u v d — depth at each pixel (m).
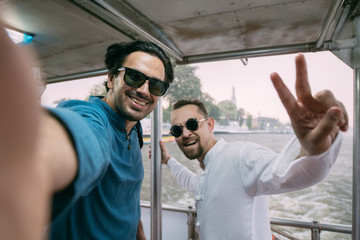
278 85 0.61
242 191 1.41
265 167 1.18
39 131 0.20
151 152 2.00
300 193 17.92
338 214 13.48
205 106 1.84
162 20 1.52
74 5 1.19
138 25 1.33
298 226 1.97
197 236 2.42
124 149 1.15
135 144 1.32
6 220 0.17
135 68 1.16
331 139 0.67
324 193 17.59
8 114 0.17
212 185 1.55
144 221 2.78
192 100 1.83
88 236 0.96
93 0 1.09
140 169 1.33
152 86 1.20
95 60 2.28
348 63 1.47
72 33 1.75
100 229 1.01
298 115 0.62
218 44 1.87
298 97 0.61
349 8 1.26
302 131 0.63
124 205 1.17
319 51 1.75
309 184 0.78
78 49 2.03
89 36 1.80
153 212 1.98
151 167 2.00
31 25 1.61
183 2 1.33
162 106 2.03
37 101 0.20
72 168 0.34
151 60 1.21
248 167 1.32
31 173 0.19
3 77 0.17
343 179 21.38
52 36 1.79
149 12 1.43
